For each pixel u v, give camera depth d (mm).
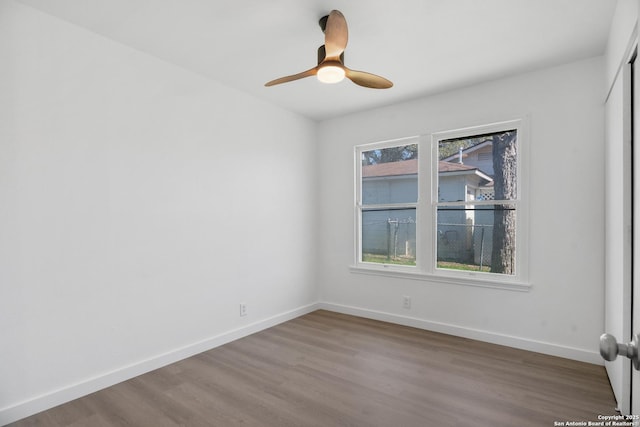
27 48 2104
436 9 2137
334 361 2861
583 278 2801
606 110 2615
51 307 2199
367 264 4117
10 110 2037
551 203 2926
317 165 4457
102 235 2438
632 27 1712
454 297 3453
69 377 2271
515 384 2447
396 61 2838
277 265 3873
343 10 2146
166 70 2840
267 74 3104
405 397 2295
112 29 2367
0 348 2000
